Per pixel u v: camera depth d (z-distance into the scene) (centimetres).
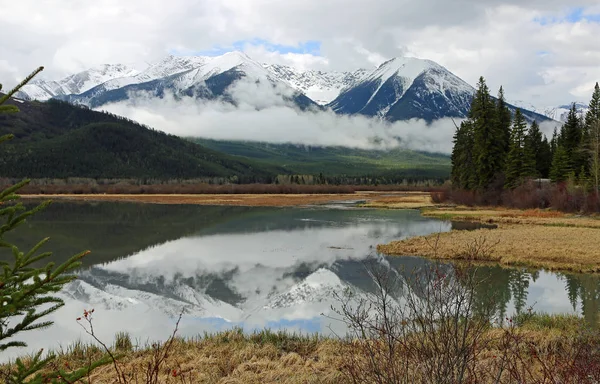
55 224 5003
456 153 7606
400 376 568
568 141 6912
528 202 5638
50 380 427
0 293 393
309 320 1559
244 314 1686
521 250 2612
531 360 791
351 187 14650
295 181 17838
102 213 6531
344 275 2292
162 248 3338
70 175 18125
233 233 4184
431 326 588
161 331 1477
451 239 3100
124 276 2406
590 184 5297
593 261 2339
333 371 843
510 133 6925
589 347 734
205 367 959
